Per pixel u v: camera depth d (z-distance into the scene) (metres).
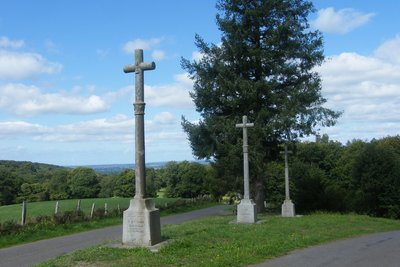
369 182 37.31
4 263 12.74
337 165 58.44
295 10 29.19
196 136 29.77
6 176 76.88
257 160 27.27
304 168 39.25
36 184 84.50
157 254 11.09
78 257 10.65
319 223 20.61
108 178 97.88
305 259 11.24
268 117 27.97
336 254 12.09
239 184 30.95
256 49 28.19
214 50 29.30
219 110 30.31
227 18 29.00
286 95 28.61
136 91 13.12
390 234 19.39
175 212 39.81
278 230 16.95
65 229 21.92
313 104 28.59
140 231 12.41
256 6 28.91
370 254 12.05
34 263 12.55
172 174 101.94
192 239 13.04
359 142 62.00
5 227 18.81
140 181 12.84
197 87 29.34
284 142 28.69
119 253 11.14
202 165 102.44
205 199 59.84
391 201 36.75
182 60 29.56
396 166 37.25
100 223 25.20
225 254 11.27
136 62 13.12
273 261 10.98
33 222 21.23
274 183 41.66
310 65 29.69
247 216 20.73
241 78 28.42
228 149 28.30
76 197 91.19
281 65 28.69
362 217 27.19
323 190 38.31
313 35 29.75
